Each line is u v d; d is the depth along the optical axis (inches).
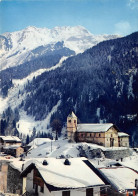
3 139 4190.5
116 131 3548.2
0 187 1732.3
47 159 1348.4
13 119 6796.3
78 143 3277.6
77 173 1253.1
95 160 2760.8
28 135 5748.0
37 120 7116.1
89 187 1167.6
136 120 5369.1
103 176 1316.4
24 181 1401.3
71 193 1147.9
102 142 3351.4
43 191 1188.5
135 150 3435.0
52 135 5767.7
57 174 1198.3
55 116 6815.9
